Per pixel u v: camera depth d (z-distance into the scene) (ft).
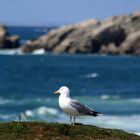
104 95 250.16
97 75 380.78
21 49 571.69
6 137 71.61
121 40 524.52
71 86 302.66
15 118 179.22
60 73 396.16
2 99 233.76
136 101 220.64
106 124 154.20
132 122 159.63
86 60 496.64
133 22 525.75
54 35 549.95
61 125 75.15
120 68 438.81
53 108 199.21
